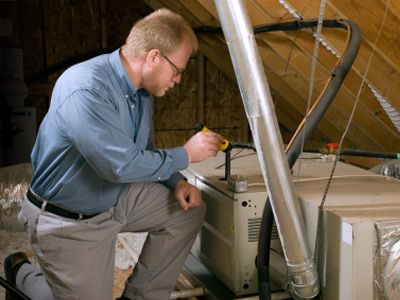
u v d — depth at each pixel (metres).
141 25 1.36
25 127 3.49
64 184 1.39
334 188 1.59
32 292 1.66
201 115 4.40
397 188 1.58
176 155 1.39
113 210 1.53
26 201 1.50
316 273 1.28
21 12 3.85
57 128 1.35
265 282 1.40
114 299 1.88
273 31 2.38
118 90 1.39
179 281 1.89
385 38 1.88
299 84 2.88
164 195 1.65
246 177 1.75
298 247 1.21
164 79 1.39
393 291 1.23
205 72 4.36
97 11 4.04
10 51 3.42
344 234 1.23
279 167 1.10
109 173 1.31
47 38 3.95
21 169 2.88
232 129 4.54
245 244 1.56
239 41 1.01
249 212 1.54
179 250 1.69
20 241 2.60
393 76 2.08
